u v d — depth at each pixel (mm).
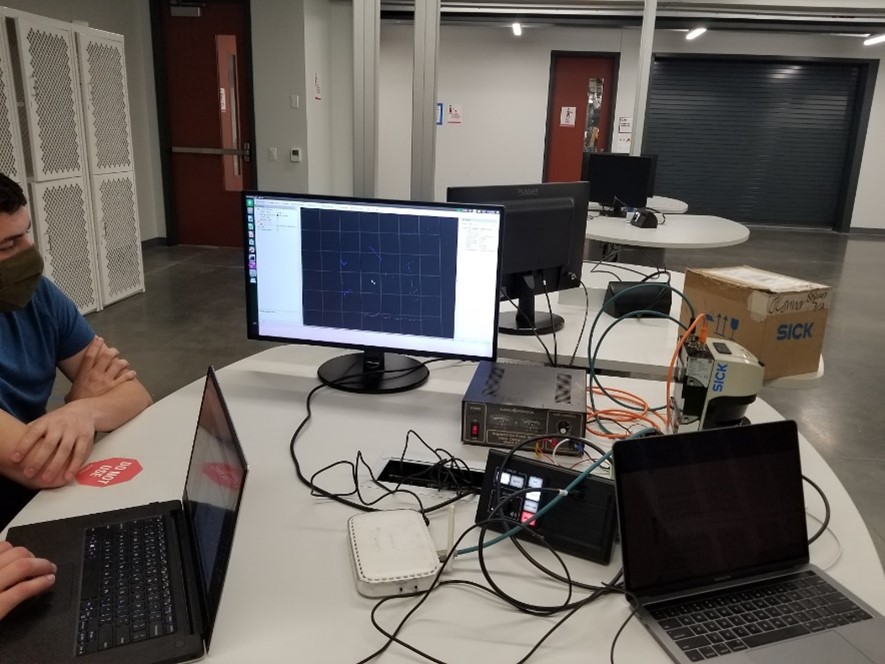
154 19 6219
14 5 4734
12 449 1160
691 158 8859
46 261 4051
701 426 1303
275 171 6480
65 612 852
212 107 6449
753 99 8594
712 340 1380
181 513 1074
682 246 3574
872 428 3266
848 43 8219
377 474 1218
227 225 6793
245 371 1703
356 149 2648
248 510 1101
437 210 1457
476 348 1530
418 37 2570
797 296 1647
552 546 1037
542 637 851
